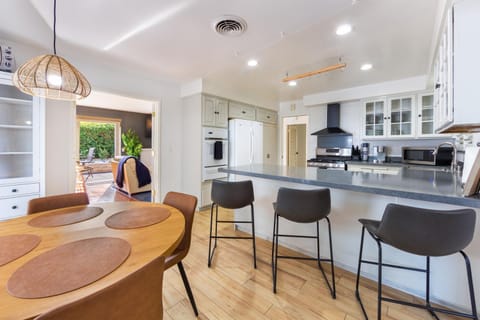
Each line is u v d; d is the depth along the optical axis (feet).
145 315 2.28
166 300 5.24
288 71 10.62
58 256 2.92
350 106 14.53
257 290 5.58
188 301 5.20
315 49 8.22
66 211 4.87
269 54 8.68
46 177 8.48
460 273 4.76
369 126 13.26
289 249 7.73
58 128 8.78
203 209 12.43
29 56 7.98
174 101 12.78
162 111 12.25
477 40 4.22
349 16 6.12
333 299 5.25
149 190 17.17
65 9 5.84
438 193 4.09
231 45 7.91
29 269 2.60
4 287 2.28
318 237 6.31
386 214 3.95
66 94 5.30
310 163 14.48
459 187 4.66
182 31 6.95
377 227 4.46
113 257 2.91
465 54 4.32
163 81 12.18
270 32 6.97
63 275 2.49
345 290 5.56
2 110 7.43
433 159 10.86
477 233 4.57
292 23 6.45
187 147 12.92
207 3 5.57
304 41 7.58
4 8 5.83
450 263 4.87
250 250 7.69
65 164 8.96
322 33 7.07
